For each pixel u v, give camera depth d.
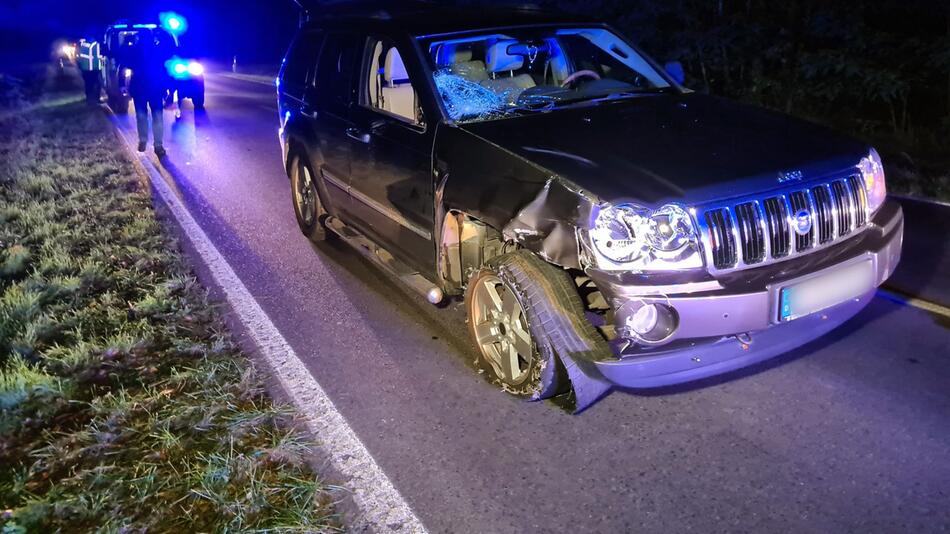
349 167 5.40
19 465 3.55
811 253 3.60
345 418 3.89
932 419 3.64
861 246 3.73
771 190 3.49
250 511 3.14
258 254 6.46
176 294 5.46
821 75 10.50
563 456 3.54
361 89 5.32
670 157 3.69
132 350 4.55
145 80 10.70
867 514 3.06
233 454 3.51
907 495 3.15
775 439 3.57
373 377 4.30
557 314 3.55
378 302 5.34
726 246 3.38
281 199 8.26
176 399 4.00
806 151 3.80
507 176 3.80
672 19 12.12
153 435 3.69
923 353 4.22
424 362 4.45
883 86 9.17
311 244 6.67
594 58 5.47
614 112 4.43
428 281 4.83
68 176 9.45
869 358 4.21
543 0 11.47
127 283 5.60
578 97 4.76
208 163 10.38
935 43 9.19
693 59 11.72
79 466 3.50
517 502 3.24
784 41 11.09
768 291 3.34
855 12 10.16
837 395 3.88
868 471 3.31
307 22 6.52
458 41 4.84
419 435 3.73
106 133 13.34
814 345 4.39
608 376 3.42
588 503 3.22
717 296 3.28
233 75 27.67
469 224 4.25
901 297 4.89
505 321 3.92
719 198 3.39
